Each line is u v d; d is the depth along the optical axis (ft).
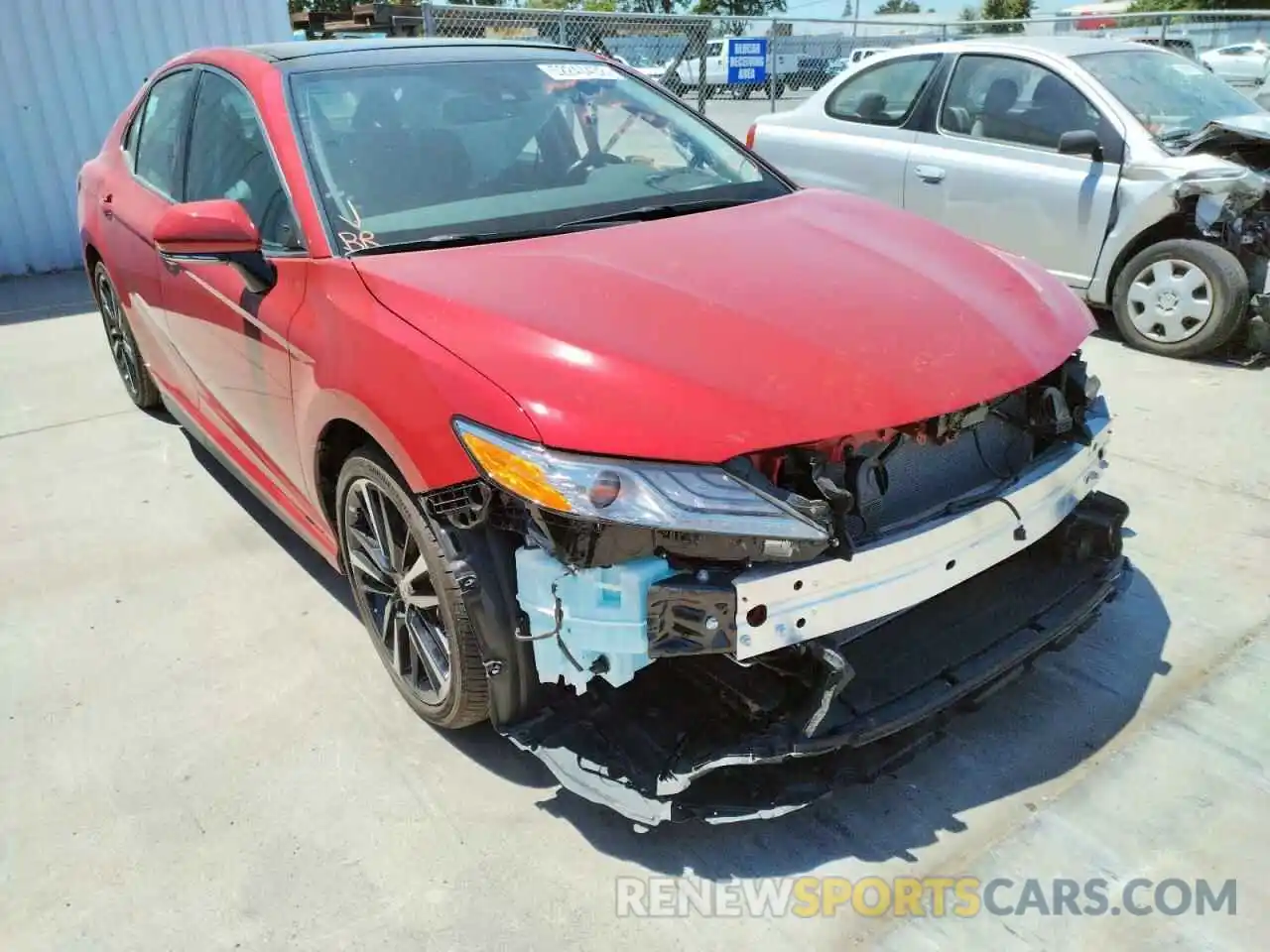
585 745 7.16
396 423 7.36
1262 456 13.53
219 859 7.46
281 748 8.61
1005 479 7.98
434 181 9.46
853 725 6.87
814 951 6.57
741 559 6.38
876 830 7.56
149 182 12.89
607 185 10.15
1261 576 10.66
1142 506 12.30
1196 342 17.15
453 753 8.49
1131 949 6.52
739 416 6.54
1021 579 8.50
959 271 8.71
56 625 10.56
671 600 6.32
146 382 15.83
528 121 10.46
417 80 10.41
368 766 8.36
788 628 6.53
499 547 7.12
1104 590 8.45
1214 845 7.29
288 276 8.93
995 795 7.84
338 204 8.99
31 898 7.16
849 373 6.92
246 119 10.21
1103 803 7.70
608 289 7.63
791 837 7.53
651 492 6.28
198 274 10.56
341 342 8.04
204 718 9.04
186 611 10.75
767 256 8.48
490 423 6.70
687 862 7.32
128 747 8.69
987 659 7.54
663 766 6.88
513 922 6.84
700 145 11.37
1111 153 17.79
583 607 6.48
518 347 6.98
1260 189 16.29
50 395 17.56
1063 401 8.27
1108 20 40.83
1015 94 19.22
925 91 20.45
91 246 15.31
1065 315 8.64
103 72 27.53
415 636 8.43
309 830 7.70
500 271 7.98
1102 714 8.68
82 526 12.70
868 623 7.29
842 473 6.94
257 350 9.54
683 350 6.91
